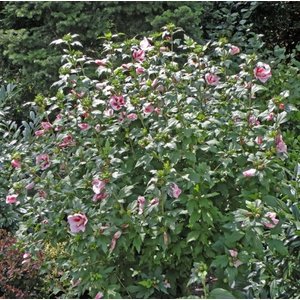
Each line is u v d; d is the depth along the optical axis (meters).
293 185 2.87
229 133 3.04
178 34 5.48
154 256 2.86
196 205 2.71
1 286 3.24
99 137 3.32
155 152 2.98
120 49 3.78
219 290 2.37
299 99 4.86
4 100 4.87
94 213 2.79
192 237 2.74
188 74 3.51
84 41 5.64
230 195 3.00
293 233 2.62
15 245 3.28
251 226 2.46
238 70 4.82
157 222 2.72
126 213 2.76
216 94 3.46
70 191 2.99
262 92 4.68
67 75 3.48
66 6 5.40
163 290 2.73
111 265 2.98
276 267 2.69
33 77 5.51
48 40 5.60
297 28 7.45
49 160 3.32
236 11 6.89
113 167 2.94
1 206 4.05
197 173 2.77
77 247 2.85
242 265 2.62
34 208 3.29
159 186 2.73
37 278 3.38
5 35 5.46
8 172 4.13
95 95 3.45
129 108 3.21
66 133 3.32
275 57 5.85
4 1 5.96
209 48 5.80
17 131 4.25
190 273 2.96
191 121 3.01
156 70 3.52
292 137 4.41
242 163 2.91
